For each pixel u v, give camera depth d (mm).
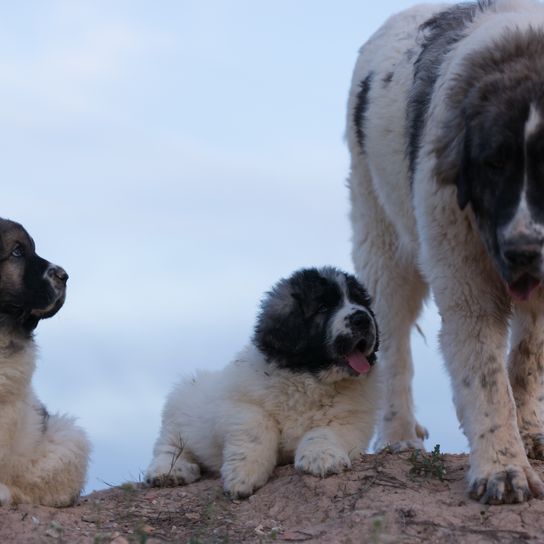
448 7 10867
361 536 7398
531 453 9203
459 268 8406
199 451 9648
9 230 8867
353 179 11344
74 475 8859
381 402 9672
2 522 7918
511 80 7785
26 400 8586
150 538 7832
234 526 8133
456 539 7328
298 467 8758
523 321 9078
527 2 9117
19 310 8688
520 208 7457
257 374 9273
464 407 8289
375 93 10414
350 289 9633
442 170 8227
